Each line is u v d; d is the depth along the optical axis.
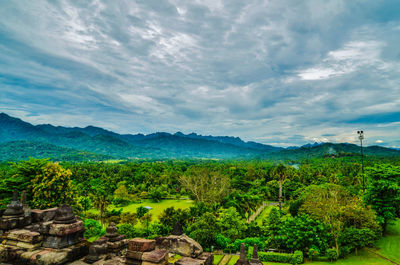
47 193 28.30
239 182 76.31
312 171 93.31
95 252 7.59
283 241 27.69
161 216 37.47
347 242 27.22
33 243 7.75
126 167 113.88
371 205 32.84
